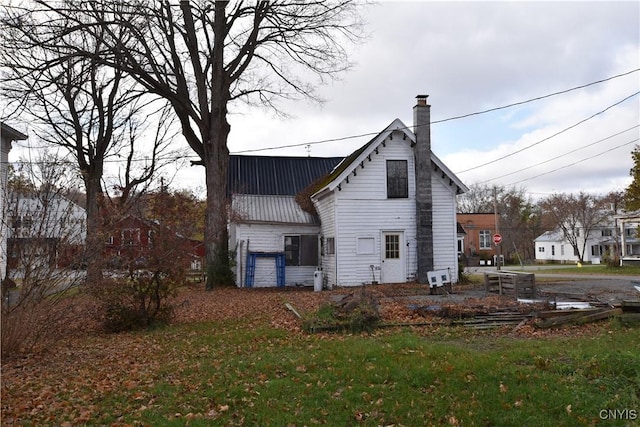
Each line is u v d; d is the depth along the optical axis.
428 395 7.15
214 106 27.17
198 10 25.92
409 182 26.11
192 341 12.37
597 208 74.62
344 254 25.30
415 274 25.88
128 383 8.53
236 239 28.42
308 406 6.98
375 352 9.50
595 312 12.87
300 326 13.34
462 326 12.84
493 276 19.77
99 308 14.61
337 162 35.88
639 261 37.69
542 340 10.75
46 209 11.42
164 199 15.48
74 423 6.79
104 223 14.50
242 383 8.14
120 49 23.59
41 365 10.39
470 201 93.69
